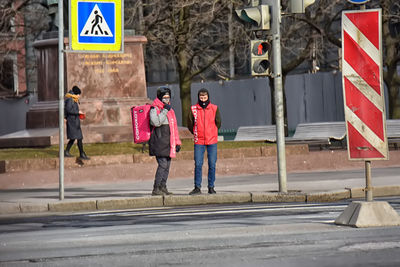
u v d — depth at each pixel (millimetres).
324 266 12492
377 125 16844
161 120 24969
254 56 24719
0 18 62188
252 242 15164
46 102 42750
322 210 21000
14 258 14156
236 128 70125
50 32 42969
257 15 24438
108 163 35438
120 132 40875
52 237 17047
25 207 24078
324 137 47125
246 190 26406
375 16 16797
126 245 15367
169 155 25281
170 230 17562
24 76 77688
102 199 24766
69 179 32812
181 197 24969
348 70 16938
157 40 55688
